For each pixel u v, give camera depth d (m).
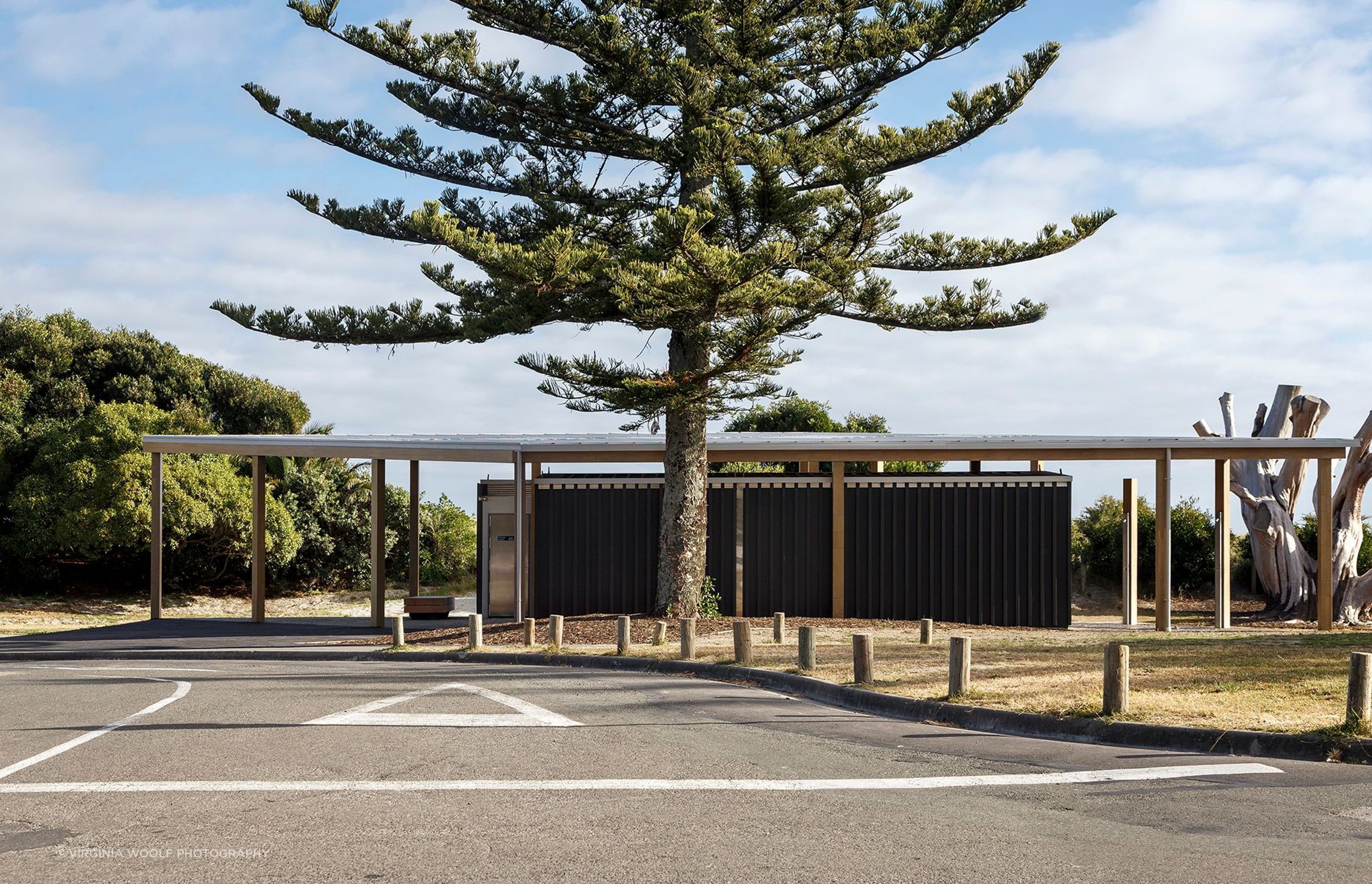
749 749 8.09
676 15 19.25
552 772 7.26
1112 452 21.00
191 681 12.84
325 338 19.62
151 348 37.12
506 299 18.77
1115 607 27.92
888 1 19.02
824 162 19.30
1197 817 6.08
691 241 15.64
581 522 22.17
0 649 17.91
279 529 30.91
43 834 5.73
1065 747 8.23
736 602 21.59
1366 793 6.67
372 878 4.96
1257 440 21.05
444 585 36.50
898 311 20.56
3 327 35.12
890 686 10.77
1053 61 18.47
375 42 19.25
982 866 5.14
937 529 21.58
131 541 28.78
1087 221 19.88
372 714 9.78
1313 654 12.72
